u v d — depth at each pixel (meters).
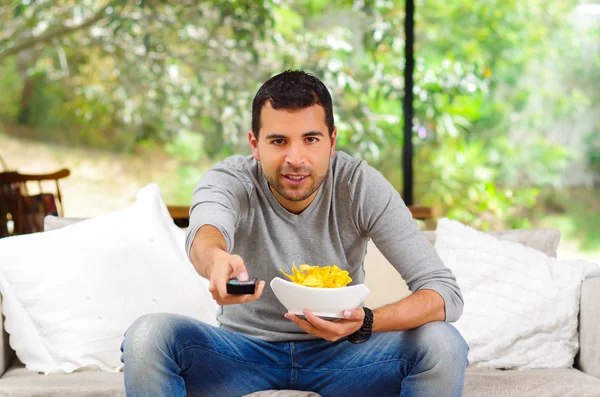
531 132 5.04
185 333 1.61
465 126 4.99
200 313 2.17
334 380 1.72
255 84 5.34
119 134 5.43
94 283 2.09
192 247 1.56
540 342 2.14
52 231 2.17
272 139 1.64
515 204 4.99
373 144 5.13
